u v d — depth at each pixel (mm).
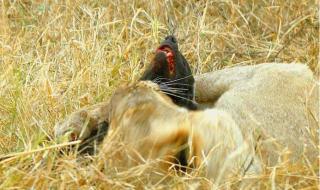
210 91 19875
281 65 18984
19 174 15219
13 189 14961
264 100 18094
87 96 19609
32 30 23609
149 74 18422
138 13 23562
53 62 21203
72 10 23812
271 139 16172
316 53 22938
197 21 24016
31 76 20328
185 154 15031
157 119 15148
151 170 15000
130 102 15602
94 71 20703
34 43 22516
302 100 17938
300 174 15484
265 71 18891
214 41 23656
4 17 23547
